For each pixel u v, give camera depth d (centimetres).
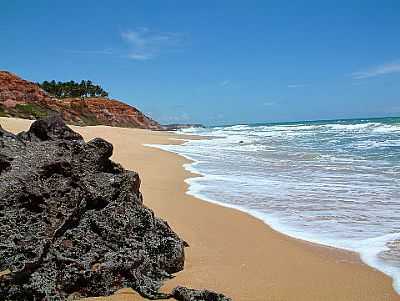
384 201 1095
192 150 2769
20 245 487
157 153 2394
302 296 540
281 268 641
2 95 5947
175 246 597
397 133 3672
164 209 1027
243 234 827
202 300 483
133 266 527
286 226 887
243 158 2227
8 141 605
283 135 4544
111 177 621
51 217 532
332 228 865
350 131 4394
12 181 534
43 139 677
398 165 1764
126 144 2789
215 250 720
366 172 1609
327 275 614
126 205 603
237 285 566
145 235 585
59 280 483
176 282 558
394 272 623
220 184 1404
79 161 608
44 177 559
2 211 514
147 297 498
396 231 831
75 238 534
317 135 4128
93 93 10631
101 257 526
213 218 951
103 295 500
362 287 571
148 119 9638
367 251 721
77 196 562
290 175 1589
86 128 4044
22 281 459
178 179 1512
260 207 1059
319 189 1285
